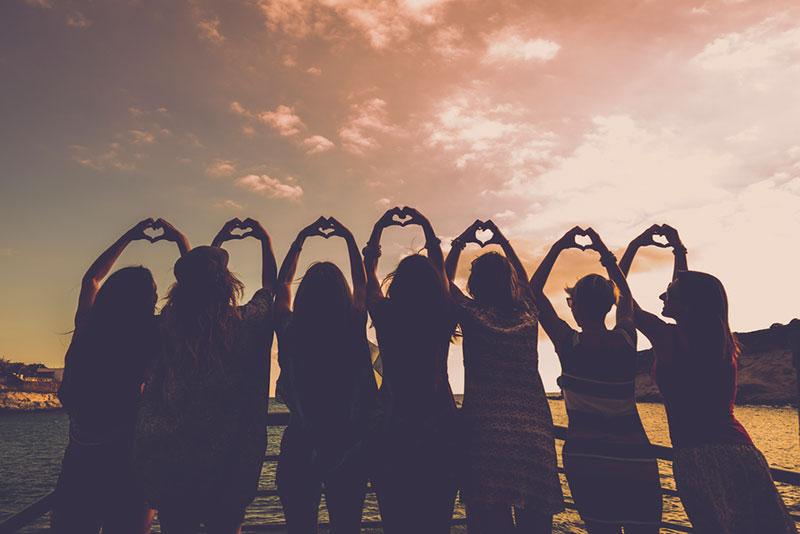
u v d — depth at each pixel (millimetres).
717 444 2299
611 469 2418
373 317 2520
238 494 2391
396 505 2322
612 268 2770
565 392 2604
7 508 20453
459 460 2387
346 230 2816
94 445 2396
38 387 106188
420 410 2377
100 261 2695
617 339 2559
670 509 13539
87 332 2447
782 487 17141
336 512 2383
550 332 2684
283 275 2689
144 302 2549
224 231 2824
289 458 2410
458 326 2629
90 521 2418
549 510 2344
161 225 2809
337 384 2400
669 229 2932
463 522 3102
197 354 2344
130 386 2477
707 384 2377
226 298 2430
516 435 2381
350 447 2375
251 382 2453
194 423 2344
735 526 2205
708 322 2432
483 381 2488
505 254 2873
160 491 2305
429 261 2547
